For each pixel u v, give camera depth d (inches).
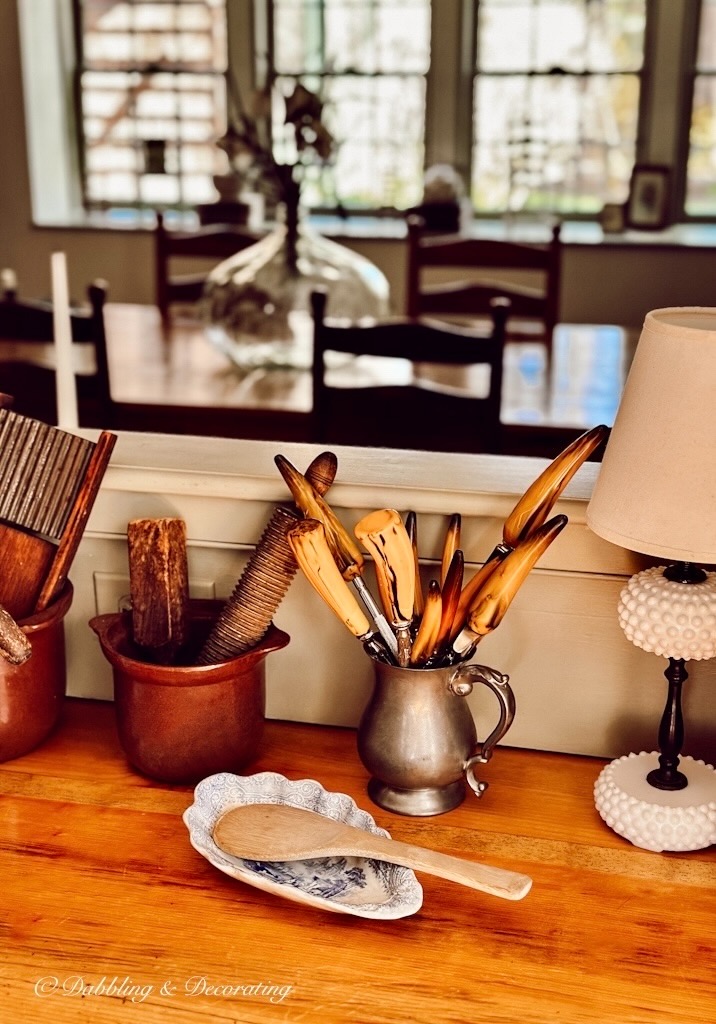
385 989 31.9
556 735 44.9
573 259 163.2
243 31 170.4
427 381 94.5
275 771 42.9
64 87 179.3
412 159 174.6
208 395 89.0
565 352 104.9
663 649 36.9
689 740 43.9
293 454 47.4
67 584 43.4
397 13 168.7
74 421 55.2
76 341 88.5
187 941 33.7
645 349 35.0
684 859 38.0
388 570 36.6
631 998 31.7
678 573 37.6
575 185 172.9
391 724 38.9
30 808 40.3
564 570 42.9
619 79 166.6
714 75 164.9
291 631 46.0
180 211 183.3
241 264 98.2
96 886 36.1
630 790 38.9
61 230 174.2
